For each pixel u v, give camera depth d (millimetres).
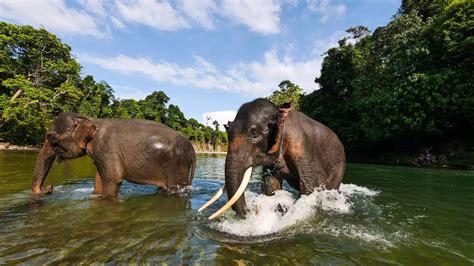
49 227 4039
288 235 3896
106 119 6797
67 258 3047
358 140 28719
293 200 5520
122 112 55562
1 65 32625
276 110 4773
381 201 6145
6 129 31016
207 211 5031
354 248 3498
